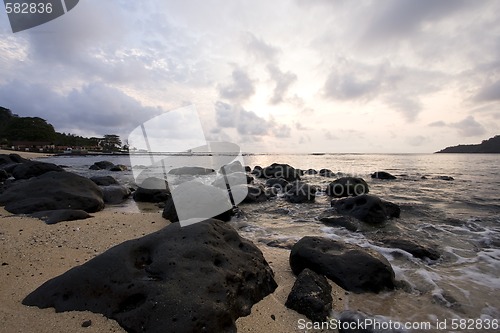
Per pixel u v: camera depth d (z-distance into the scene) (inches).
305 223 350.9
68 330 116.9
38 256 199.3
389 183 775.1
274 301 158.1
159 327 114.9
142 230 279.0
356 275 179.2
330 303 156.1
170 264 142.8
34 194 366.0
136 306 126.2
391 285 181.8
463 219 376.8
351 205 379.6
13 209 335.6
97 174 872.9
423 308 160.2
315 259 189.6
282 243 265.0
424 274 204.7
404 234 308.8
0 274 168.6
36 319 123.0
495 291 181.6
